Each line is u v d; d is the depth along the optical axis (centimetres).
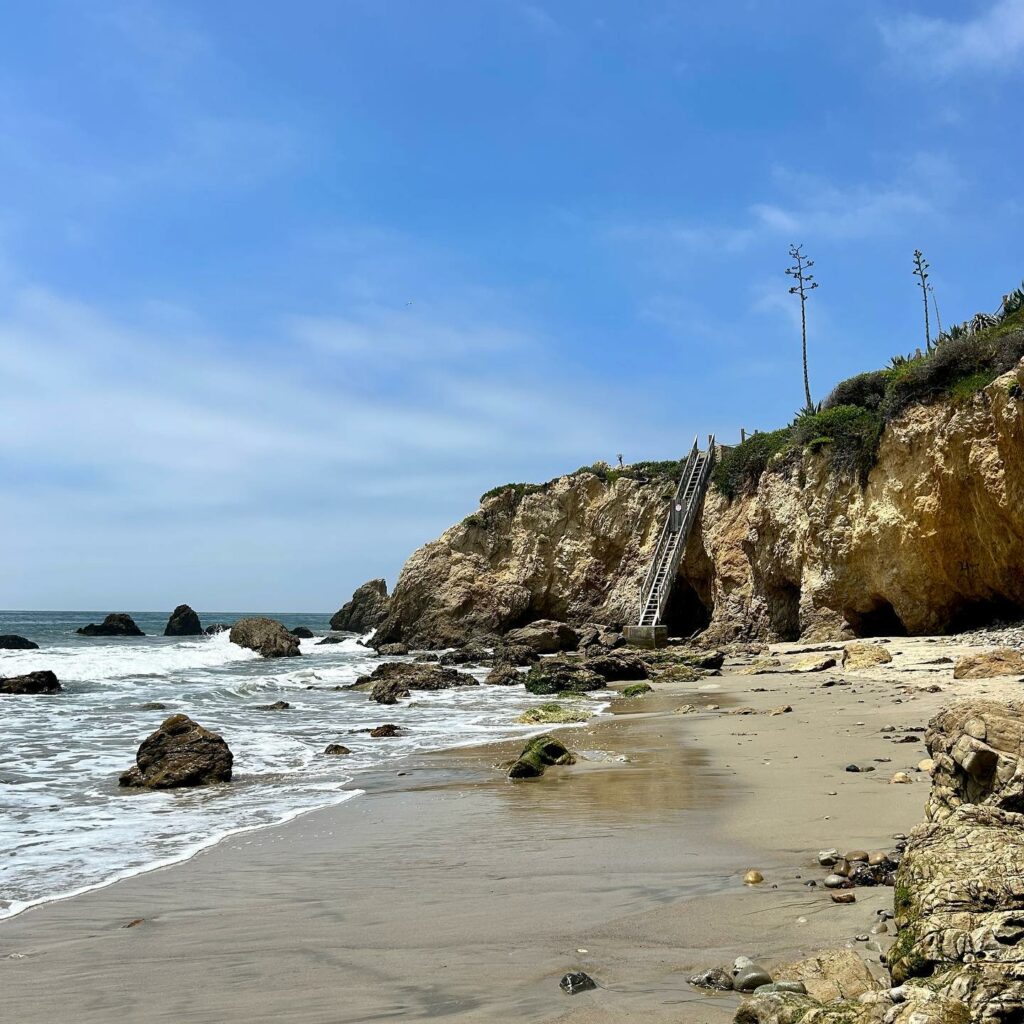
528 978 411
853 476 3039
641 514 4491
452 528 5009
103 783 1077
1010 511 2262
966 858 416
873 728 1256
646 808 822
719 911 496
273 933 507
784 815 746
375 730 1514
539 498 4866
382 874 632
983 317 3019
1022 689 1519
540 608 4712
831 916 472
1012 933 343
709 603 4122
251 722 1725
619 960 428
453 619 4675
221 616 16075
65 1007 405
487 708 1989
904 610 2786
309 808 899
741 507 3803
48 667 3031
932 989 329
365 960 451
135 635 6606
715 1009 361
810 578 3178
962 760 554
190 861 688
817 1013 323
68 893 607
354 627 7206
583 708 1881
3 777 1123
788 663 2525
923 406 2700
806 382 5069
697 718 1566
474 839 730
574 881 586
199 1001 406
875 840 638
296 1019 378
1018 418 2156
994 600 2569
